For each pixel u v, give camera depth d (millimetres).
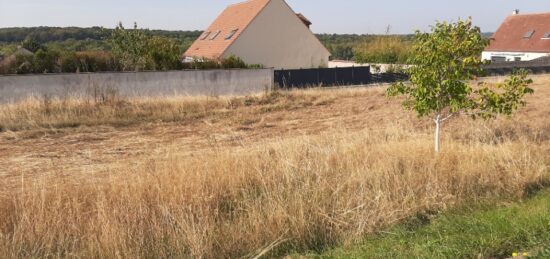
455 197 6324
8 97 18984
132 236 4883
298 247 5121
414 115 14641
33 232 4859
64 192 5762
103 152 10812
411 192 6176
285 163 6840
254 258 4828
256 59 36781
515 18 51656
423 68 8211
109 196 5711
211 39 40156
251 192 6215
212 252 4871
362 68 30688
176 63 27188
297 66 38156
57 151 10930
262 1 37688
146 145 11500
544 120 11844
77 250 4805
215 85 24094
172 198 5551
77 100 15891
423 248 4750
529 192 6781
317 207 5617
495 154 7883
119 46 27891
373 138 10008
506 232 5004
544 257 4367
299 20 37625
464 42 7859
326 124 14461
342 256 4797
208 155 8289
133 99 17391
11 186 7020
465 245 4738
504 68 34656
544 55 45781
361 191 5996
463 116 12445
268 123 14969
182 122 15008
